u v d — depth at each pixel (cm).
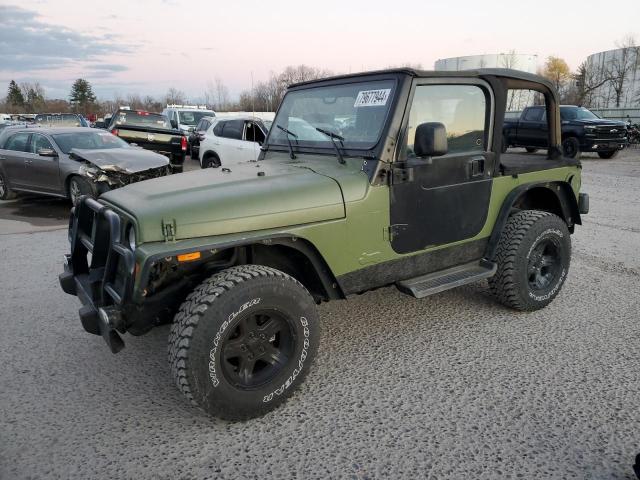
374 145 331
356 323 421
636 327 404
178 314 271
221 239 275
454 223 376
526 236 403
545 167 432
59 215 902
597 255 597
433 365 350
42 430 283
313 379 335
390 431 279
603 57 4622
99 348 381
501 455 258
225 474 249
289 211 298
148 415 297
